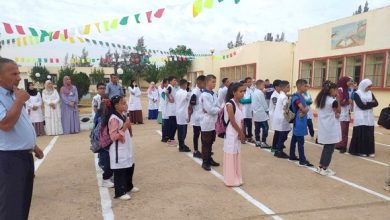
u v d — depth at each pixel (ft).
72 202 15.34
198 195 16.07
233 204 14.90
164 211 14.20
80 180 18.63
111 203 15.15
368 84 23.40
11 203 9.94
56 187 17.44
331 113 18.72
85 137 32.89
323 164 19.38
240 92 16.87
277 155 23.70
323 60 56.29
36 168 21.15
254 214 13.82
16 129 10.02
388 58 44.60
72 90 35.45
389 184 16.79
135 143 29.14
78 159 23.48
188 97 25.18
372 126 23.81
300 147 21.16
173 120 28.12
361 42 48.47
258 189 16.90
